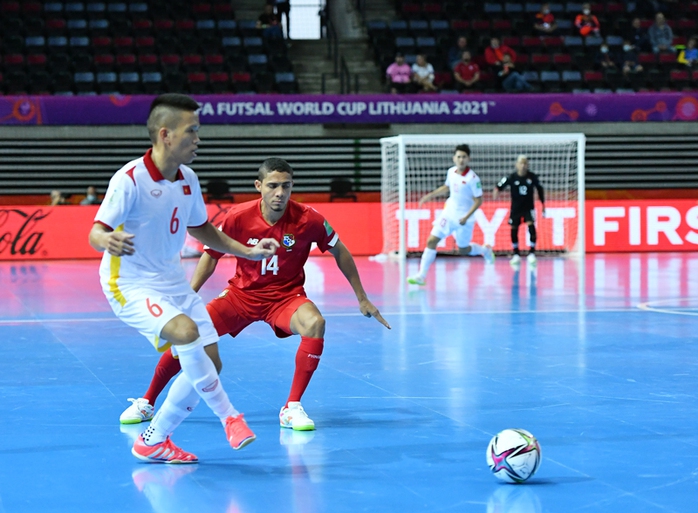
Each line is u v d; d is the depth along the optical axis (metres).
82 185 49.25
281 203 11.13
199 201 9.66
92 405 12.31
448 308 23.61
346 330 19.64
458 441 10.27
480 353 16.56
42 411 11.94
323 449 9.95
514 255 38.34
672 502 7.94
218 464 9.36
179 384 9.15
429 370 14.87
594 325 20.30
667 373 14.48
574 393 12.93
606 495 8.16
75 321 21.47
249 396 12.88
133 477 8.88
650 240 45.47
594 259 41.03
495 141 42.22
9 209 42.03
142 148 49.50
